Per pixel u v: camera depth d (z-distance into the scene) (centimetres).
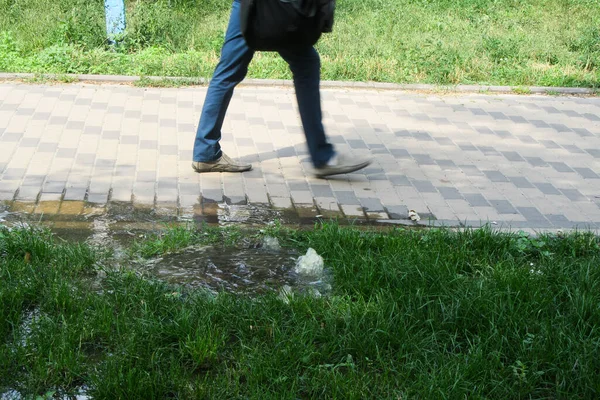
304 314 398
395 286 432
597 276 451
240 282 451
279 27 534
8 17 1030
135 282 421
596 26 1175
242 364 356
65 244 471
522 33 1117
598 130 787
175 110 773
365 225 545
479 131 763
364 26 1116
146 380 336
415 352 368
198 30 1049
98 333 374
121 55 910
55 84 828
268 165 646
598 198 613
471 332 393
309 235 504
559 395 347
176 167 630
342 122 767
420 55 967
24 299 402
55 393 338
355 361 370
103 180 594
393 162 668
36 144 657
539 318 405
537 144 735
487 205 588
